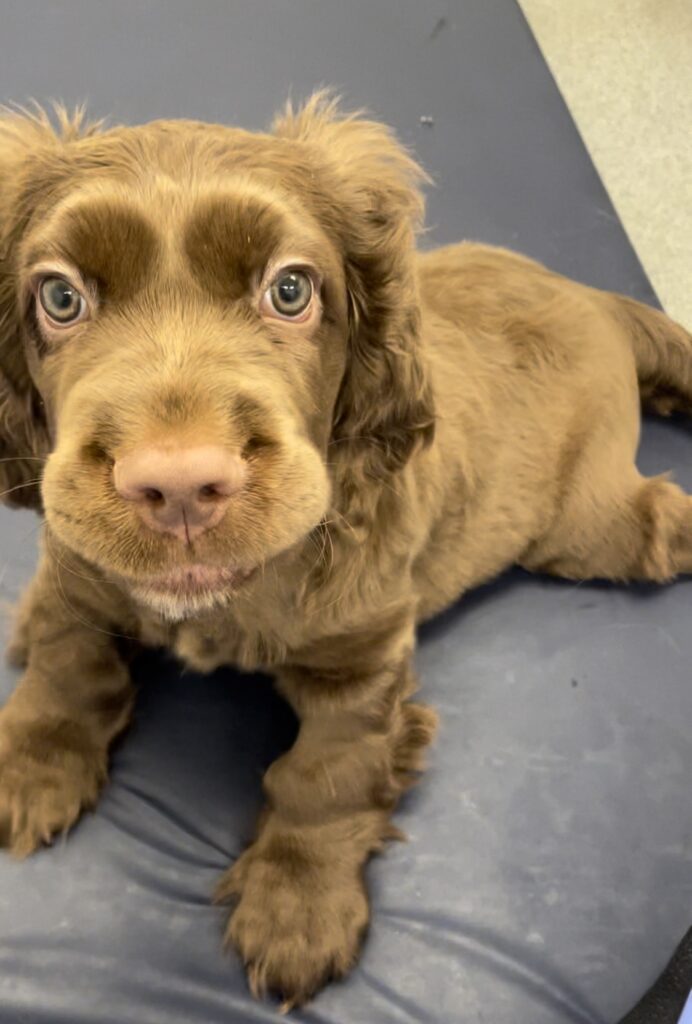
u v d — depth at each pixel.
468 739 0.48
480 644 0.50
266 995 0.42
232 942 0.42
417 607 0.45
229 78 0.71
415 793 0.46
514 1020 0.42
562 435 0.49
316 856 0.43
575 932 0.44
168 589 0.32
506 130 0.70
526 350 0.48
